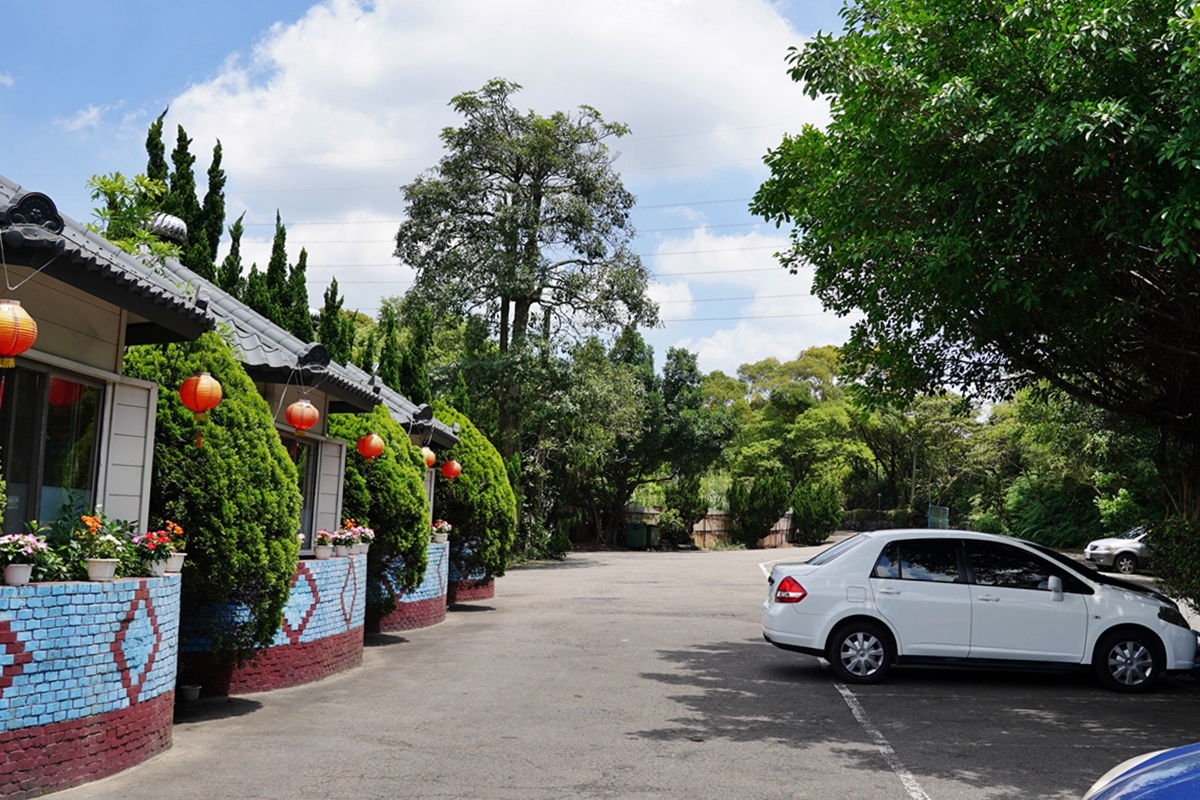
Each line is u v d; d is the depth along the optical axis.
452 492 20.00
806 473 63.16
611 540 47.75
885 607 11.25
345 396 12.27
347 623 12.20
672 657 13.23
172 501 8.88
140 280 7.24
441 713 9.40
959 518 59.72
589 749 7.95
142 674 7.40
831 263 11.98
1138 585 11.66
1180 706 10.15
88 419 7.96
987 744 8.31
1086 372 13.09
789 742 8.31
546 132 35.22
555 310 36.25
